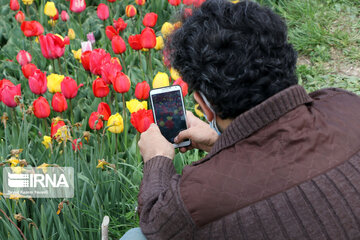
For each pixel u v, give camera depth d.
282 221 1.05
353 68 3.80
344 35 4.04
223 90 1.14
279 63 1.13
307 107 1.22
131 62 3.40
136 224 2.21
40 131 2.62
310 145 1.11
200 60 1.15
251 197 1.08
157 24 4.15
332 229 1.05
